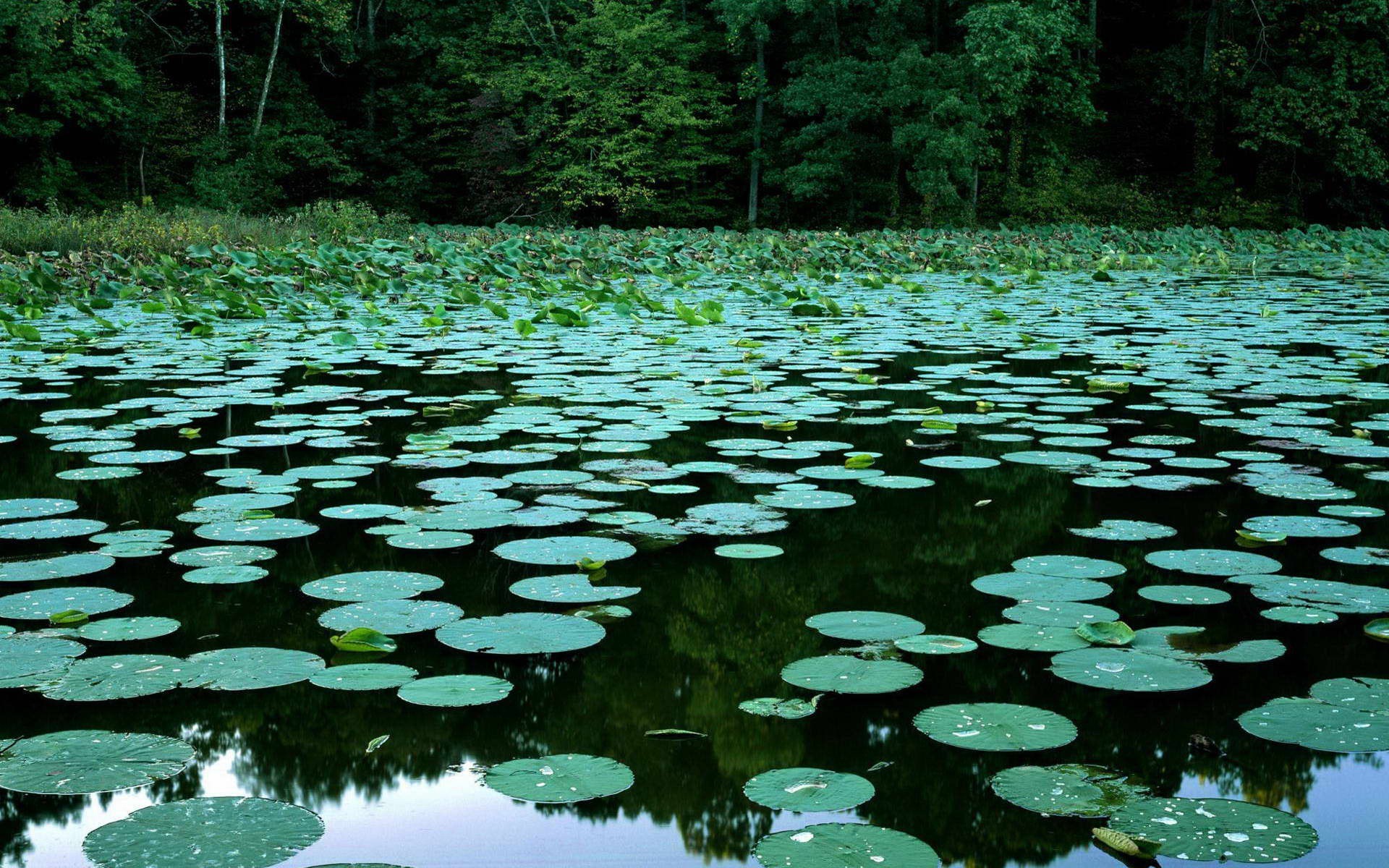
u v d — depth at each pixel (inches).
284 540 93.6
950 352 235.5
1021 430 146.1
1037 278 476.7
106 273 406.6
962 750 55.8
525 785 50.6
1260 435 142.5
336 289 415.2
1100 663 65.4
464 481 115.3
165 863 44.0
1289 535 94.3
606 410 158.7
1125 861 45.1
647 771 53.6
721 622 74.5
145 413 156.9
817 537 95.6
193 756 54.9
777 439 139.9
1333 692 62.1
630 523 99.3
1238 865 44.3
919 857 44.4
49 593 78.1
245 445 135.1
